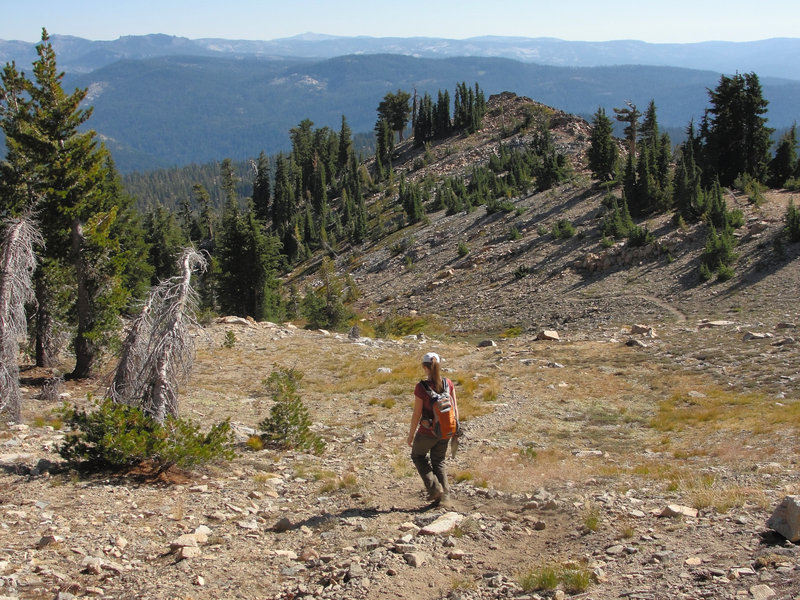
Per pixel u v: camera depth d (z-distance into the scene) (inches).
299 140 7017.7
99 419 423.2
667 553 237.0
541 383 851.4
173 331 465.4
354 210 4596.5
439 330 1831.9
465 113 6053.2
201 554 276.7
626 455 503.2
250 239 1942.7
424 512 331.9
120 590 243.1
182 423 431.5
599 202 2561.5
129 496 365.4
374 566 250.4
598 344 1163.3
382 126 6200.8
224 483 404.8
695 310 1374.3
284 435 536.7
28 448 461.4
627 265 1851.6
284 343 1224.8
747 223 1781.5
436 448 342.0
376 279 2844.5
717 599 188.7
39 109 879.7
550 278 1980.8
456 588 227.8
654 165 2367.1
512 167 3779.5
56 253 873.5
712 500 304.0
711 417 621.3
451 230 3063.5
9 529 304.2
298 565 262.7
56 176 868.0
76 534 300.4
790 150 2372.0
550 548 268.7
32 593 238.2
